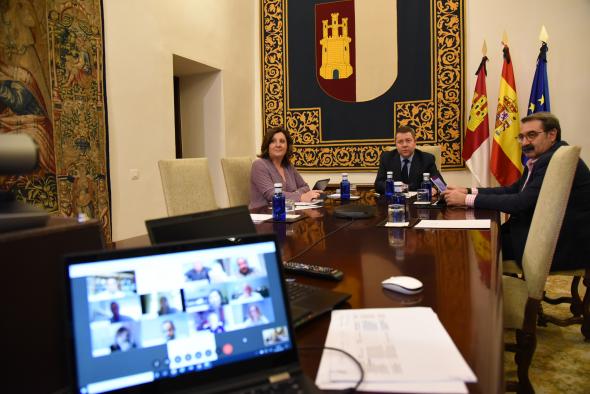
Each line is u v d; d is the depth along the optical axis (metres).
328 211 2.50
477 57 4.49
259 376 0.63
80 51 3.10
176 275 0.64
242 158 3.30
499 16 4.39
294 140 5.23
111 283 0.60
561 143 2.12
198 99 4.95
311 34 5.09
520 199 2.10
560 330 2.45
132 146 3.62
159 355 0.59
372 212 2.21
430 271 1.21
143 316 0.60
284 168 3.30
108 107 3.38
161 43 3.90
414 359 0.70
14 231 0.59
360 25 4.88
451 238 1.64
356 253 1.44
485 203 2.32
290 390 0.61
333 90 5.03
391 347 0.74
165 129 3.98
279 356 0.65
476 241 1.58
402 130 3.50
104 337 0.57
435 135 4.67
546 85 4.05
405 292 1.03
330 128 5.08
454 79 4.57
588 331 2.28
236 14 5.02
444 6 4.55
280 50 5.23
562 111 4.26
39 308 0.60
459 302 0.96
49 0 2.86
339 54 4.98
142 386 0.58
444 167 4.64
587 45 4.14
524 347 1.52
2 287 0.56
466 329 0.82
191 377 0.60
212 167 4.94
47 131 2.87
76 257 0.58
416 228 1.87
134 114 3.63
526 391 1.52
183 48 4.18
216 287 0.65
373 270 1.24
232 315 0.65
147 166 3.78
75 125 3.07
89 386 0.55
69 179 3.03
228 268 0.67
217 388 0.61
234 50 5.00
